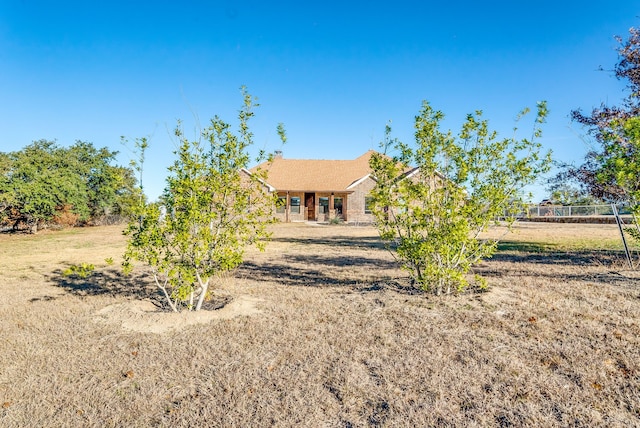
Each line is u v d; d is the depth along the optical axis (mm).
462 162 7035
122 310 6449
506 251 13961
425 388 3848
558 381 3926
